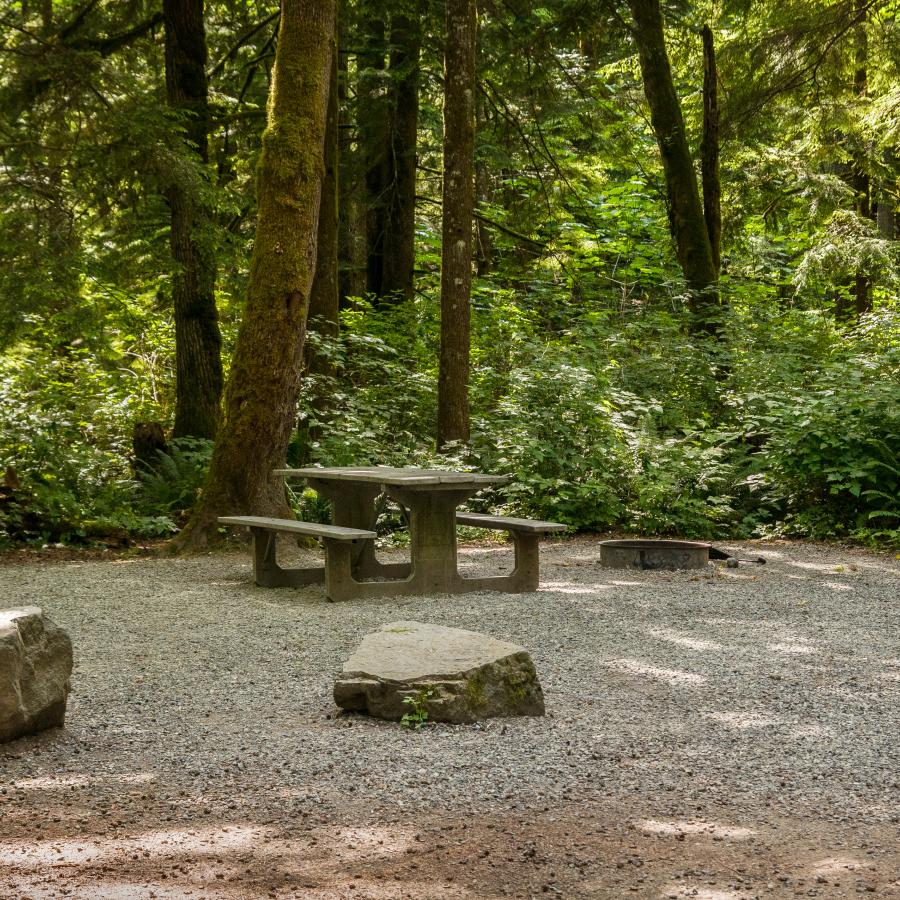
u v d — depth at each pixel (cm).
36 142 1267
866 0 1673
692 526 1181
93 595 793
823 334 1606
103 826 338
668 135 1719
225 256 1399
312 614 707
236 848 321
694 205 1717
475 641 488
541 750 414
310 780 380
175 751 413
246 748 416
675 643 611
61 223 1231
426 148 2217
